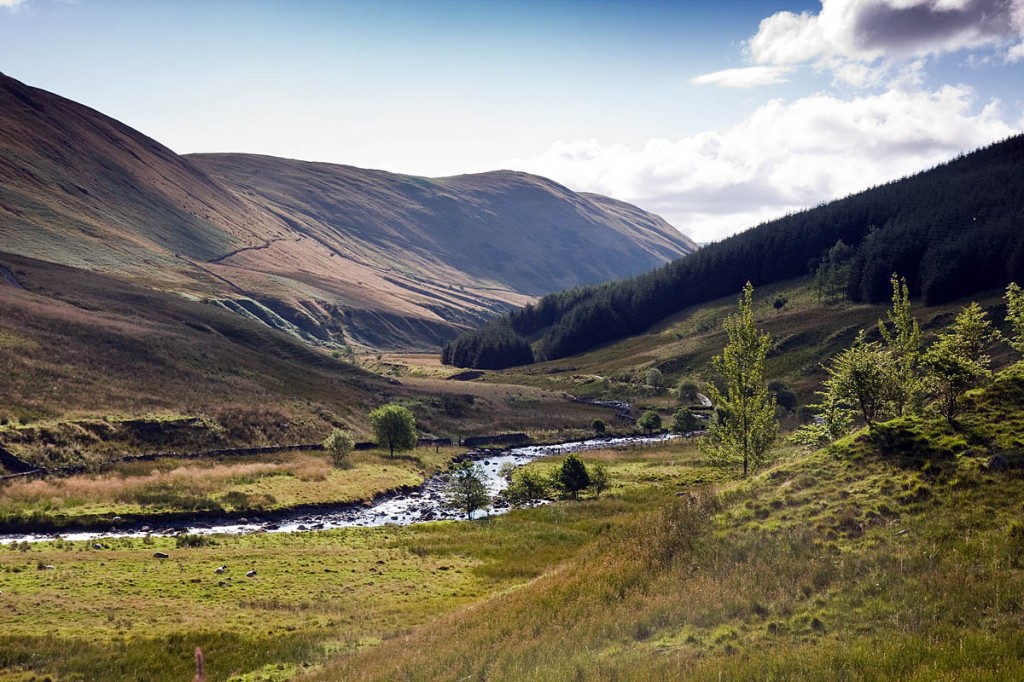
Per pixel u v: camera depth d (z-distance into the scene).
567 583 22.75
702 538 22.45
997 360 98.69
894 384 35.16
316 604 29.08
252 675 20.58
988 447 21.95
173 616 26.62
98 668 20.97
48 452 62.31
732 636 15.68
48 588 29.97
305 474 68.50
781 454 46.81
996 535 17.36
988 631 13.48
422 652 18.84
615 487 65.06
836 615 15.60
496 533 47.00
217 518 53.44
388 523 55.16
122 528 48.78
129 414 76.00
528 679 14.81
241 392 96.25
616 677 14.24
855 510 20.73
